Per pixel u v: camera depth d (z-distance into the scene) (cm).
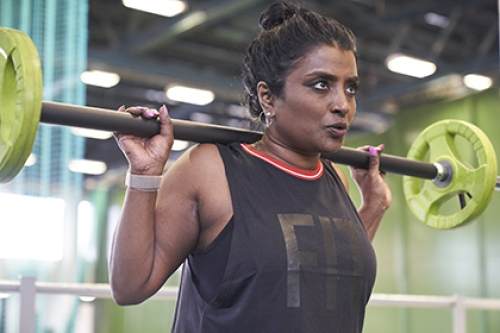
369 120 996
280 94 134
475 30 830
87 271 1185
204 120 1084
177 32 754
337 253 132
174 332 137
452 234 841
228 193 130
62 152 904
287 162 139
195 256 134
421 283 871
